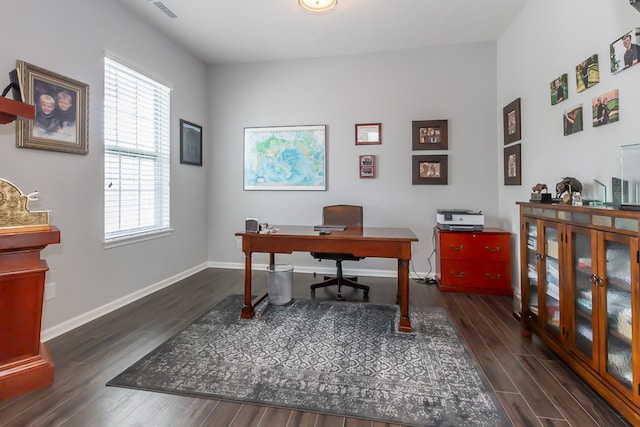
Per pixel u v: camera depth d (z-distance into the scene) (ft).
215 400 5.07
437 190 12.48
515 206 10.64
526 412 4.75
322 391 5.30
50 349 6.73
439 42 11.99
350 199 13.11
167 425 4.53
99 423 4.55
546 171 8.61
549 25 8.38
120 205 9.59
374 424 4.57
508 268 10.50
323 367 6.04
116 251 9.27
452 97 12.26
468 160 12.22
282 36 11.43
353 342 7.07
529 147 9.59
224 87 13.98
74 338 7.27
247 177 13.91
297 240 8.15
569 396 5.12
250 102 13.79
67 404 4.95
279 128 13.55
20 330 5.28
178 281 12.03
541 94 8.83
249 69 13.75
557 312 6.27
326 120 13.21
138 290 10.13
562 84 7.68
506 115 11.04
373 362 6.22
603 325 4.85
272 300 9.57
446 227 11.08
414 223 12.66
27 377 5.23
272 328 7.80
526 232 7.44
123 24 9.43
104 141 8.86
